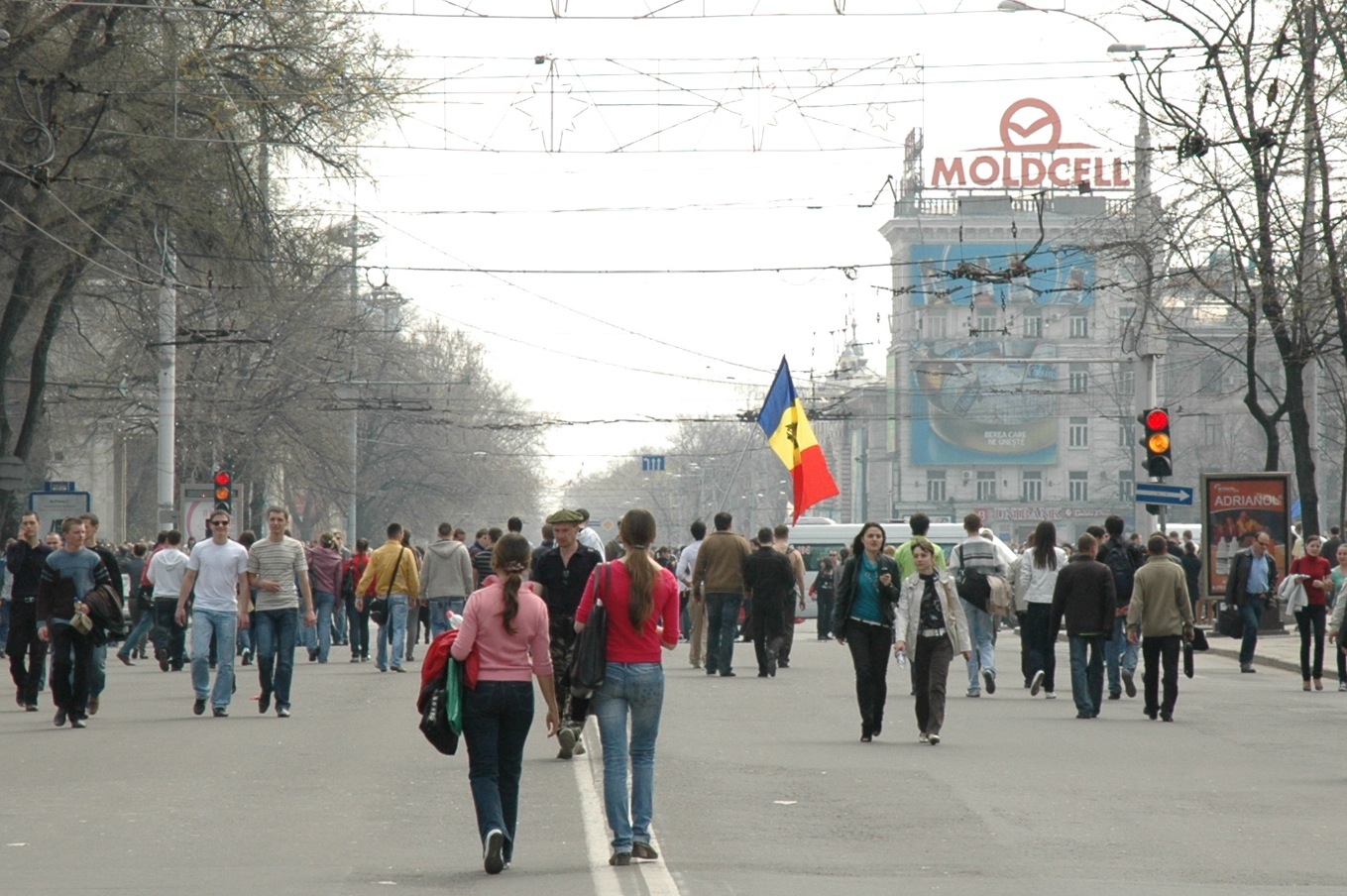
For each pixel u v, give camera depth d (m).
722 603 55.53
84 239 70.75
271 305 80.19
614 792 21.69
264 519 129.88
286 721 40.59
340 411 131.88
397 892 19.64
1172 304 92.88
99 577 40.06
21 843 23.22
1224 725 41.19
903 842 23.53
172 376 90.81
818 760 32.78
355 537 157.00
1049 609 50.12
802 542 129.62
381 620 59.69
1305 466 75.50
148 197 67.75
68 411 115.25
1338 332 72.75
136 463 153.00
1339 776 31.52
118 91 64.81
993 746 35.72
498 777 21.45
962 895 19.72
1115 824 25.56
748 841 23.42
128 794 27.98
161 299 89.06
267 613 41.97
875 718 36.12
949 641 36.25
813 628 118.81
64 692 39.50
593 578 21.95
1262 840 24.28
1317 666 52.88
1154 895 20.00
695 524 61.41
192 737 36.69
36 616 43.25
